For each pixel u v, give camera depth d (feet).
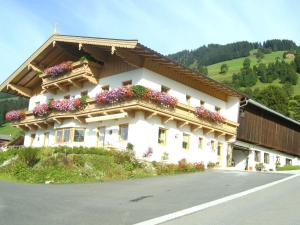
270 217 34.50
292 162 144.15
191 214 36.86
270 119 127.95
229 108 110.22
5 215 35.63
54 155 73.97
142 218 35.58
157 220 34.47
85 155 72.69
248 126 115.55
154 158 85.46
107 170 70.23
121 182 64.18
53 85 106.83
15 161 76.38
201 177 70.74
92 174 67.67
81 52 100.99
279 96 240.73
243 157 119.44
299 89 338.13
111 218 35.68
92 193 51.42
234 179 66.64
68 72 101.14
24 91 123.95
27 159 75.66
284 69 362.12
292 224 31.65
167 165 82.33
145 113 84.28
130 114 84.33
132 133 83.87
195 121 93.91
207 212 37.60
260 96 244.42
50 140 108.17
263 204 41.11
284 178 67.82
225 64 427.33
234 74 367.86
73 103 95.45
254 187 55.36
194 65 520.83
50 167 69.72
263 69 371.56
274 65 376.48
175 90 93.66
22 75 118.73
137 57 85.61
